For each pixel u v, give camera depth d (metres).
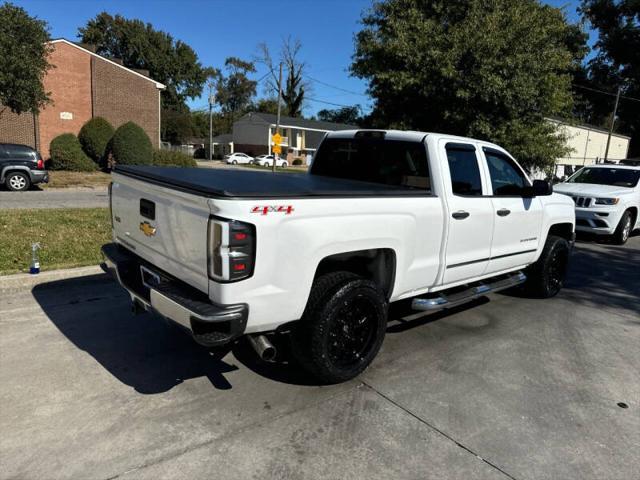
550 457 2.94
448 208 4.21
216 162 57.19
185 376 3.71
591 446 3.07
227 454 2.81
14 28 18.08
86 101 28.17
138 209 3.70
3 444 2.78
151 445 2.85
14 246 6.69
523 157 16.62
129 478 2.56
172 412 3.21
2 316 4.67
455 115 15.21
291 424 3.15
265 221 2.92
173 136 64.81
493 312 5.66
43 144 26.91
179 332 4.50
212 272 2.90
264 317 3.07
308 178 4.54
